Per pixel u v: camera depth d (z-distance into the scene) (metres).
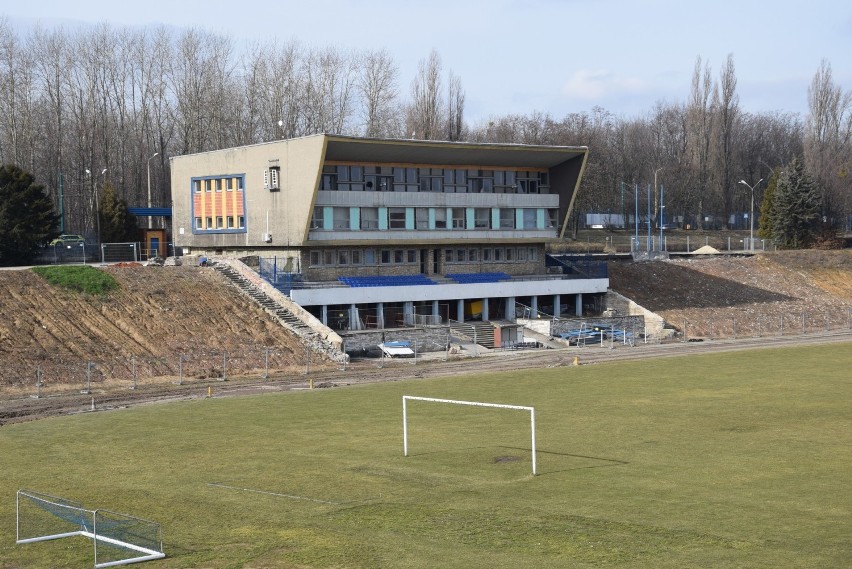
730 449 43.06
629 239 165.62
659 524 30.92
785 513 31.94
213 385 66.31
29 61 133.12
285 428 50.00
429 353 84.38
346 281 90.81
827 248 147.88
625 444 44.72
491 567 27.00
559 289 101.75
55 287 75.94
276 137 143.50
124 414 54.69
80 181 137.50
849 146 189.50
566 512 32.75
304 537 30.34
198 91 143.50
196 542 30.12
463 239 99.06
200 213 99.81
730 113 184.12
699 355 82.19
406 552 28.56
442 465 40.88
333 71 152.75
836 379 65.69
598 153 181.62
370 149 90.88
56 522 32.72
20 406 57.47
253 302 83.44
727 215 187.25
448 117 152.25
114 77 143.50
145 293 79.56
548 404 56.75
